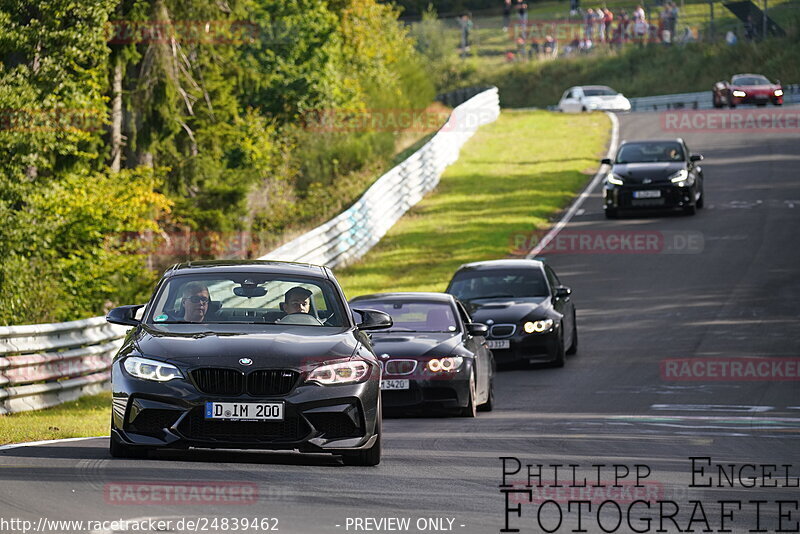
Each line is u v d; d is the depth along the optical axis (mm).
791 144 187125
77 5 100000
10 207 100188
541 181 167375
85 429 51938
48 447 41219
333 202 170250
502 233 134375
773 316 89125
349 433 35719
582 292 103438
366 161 183125
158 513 28141
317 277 40031
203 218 146500
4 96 97750
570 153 191500
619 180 134500
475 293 78812
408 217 149250
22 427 52281
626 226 132250
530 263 81438
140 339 36312
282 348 35469
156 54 134125
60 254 108062
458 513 29797
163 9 131875
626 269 111375
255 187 155375
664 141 140625
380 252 130875
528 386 68062
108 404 68312
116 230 110938
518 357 73625
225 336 36062
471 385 55969
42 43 100375
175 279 39219
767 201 142000
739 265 109750
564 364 75625
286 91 185375
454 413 57000
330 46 191250
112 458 36406
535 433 48906
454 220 144750
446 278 115125
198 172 146500
